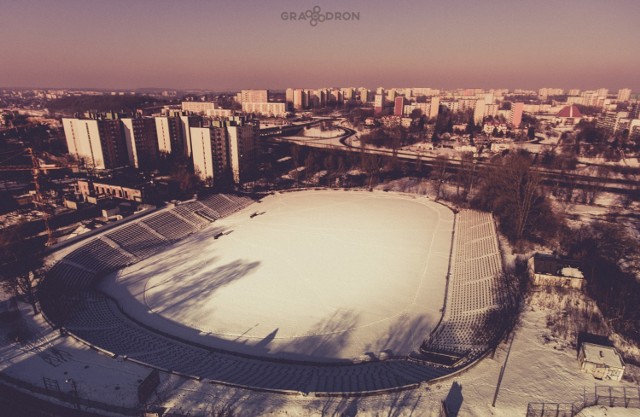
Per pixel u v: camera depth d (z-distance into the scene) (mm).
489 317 74250
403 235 121125
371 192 166625
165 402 50250
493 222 119625
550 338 65750
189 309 81250
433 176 184625
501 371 57500
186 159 187250
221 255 106875
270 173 187125
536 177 119438
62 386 53438
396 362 64625
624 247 98750
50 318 72188
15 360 59562
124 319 77250
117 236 108688
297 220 133500
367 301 84938
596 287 81250
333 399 51062
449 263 103375
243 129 172750
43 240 109125
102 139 180000
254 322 76938
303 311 80938
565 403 51156
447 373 58312
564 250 100500
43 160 186625
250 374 59094
